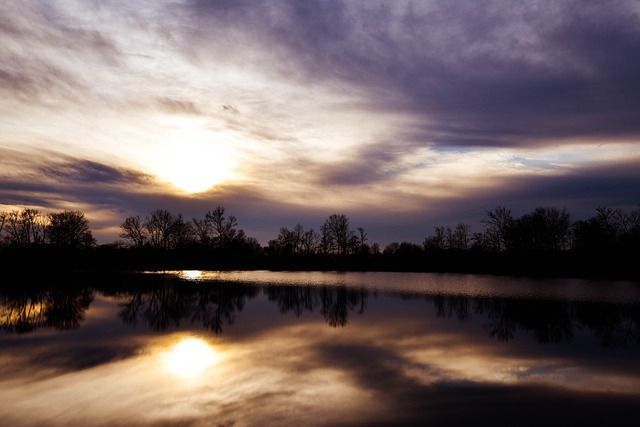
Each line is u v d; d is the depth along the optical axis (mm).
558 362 17078
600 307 34594
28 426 11023
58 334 23328
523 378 14875
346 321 27562
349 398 12812
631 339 21891
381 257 120375
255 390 13555
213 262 111375
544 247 92688
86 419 11398
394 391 13438
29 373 15578
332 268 109562
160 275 82188
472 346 19891
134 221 108125
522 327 25359
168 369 15984
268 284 61156
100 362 17094
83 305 37344
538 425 10992
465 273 86812
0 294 47188
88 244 105000
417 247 120812
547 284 56781
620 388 13852
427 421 11195
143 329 24938
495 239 97438
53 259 95375
